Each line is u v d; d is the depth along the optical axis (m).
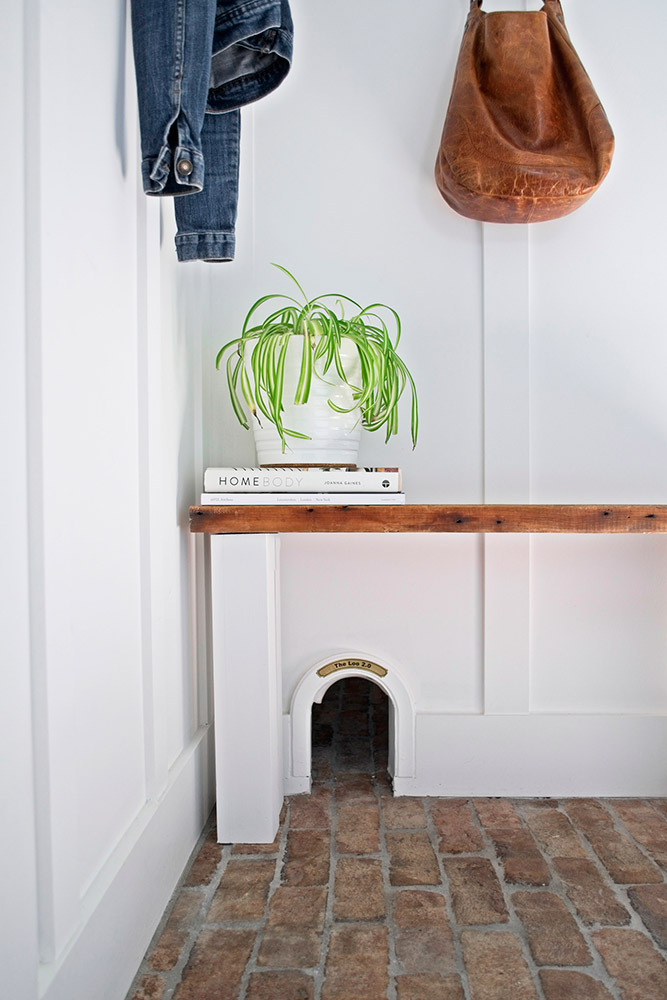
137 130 1.07
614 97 1.56
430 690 1.57
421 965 0.97
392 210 1.58
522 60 1.46
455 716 1.53
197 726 1.45
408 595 1.57
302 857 1.26
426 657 1.57
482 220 1.52
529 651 1.55
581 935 1.03
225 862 1.25
